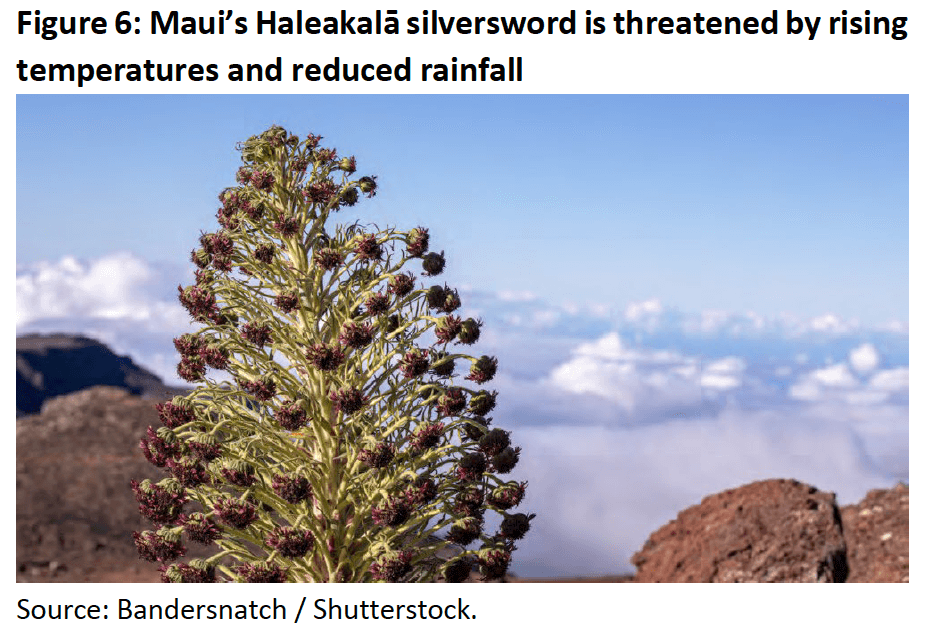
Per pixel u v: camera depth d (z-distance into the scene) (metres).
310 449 8.10
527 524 8.00
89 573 20.39
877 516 18.09
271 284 8.27
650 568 18.38
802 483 19.34
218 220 8.42
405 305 8.34
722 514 18.61
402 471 7.76
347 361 7.96
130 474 28.25
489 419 8.22
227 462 7.23
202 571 7.39
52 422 32.97
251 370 7.98
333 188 8.43
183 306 7.95
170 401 7.72
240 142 8.51
